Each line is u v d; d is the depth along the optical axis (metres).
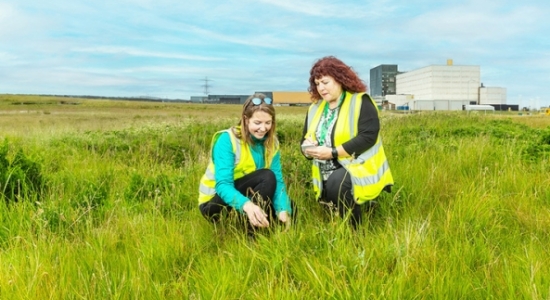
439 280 2.52
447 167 5.75
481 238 3.22
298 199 4.35
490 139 8.66
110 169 6.39
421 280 2.56
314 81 4.16
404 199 4.23
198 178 5.65
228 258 3.02
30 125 23.30
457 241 3.14
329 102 4.02
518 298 2.39
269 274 2.75
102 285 2.58
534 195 4.34
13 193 4.57
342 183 3.76
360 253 2.94
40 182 5.08
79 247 3.28
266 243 3.18
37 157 5.97
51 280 2.59
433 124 14.80
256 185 3.76
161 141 9.01
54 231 3.67
